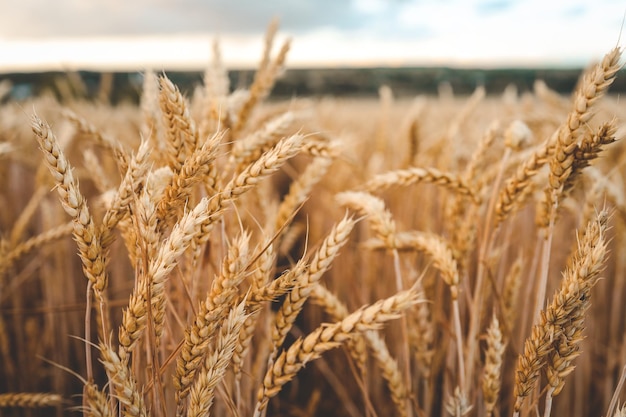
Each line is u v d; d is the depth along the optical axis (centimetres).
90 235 37
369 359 85
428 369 56
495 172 63
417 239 49
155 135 51
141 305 36
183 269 51
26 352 92
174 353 39
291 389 101
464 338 59
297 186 53
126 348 37
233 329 37
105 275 38
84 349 98
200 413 37
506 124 81
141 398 37
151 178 39
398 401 49
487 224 50
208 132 53
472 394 55
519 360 41
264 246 40
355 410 91
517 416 42
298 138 38
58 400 53
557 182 42
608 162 94
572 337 39
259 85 60
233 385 51
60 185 36
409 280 60
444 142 101
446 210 66
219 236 48
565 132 41
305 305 122
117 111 184
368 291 87
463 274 50
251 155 49
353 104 439
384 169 113
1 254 62
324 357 102
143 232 37
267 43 62
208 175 42
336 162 106
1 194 134
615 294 77
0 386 91
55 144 36
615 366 81
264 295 40
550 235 44
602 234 38
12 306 97
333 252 38
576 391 72
